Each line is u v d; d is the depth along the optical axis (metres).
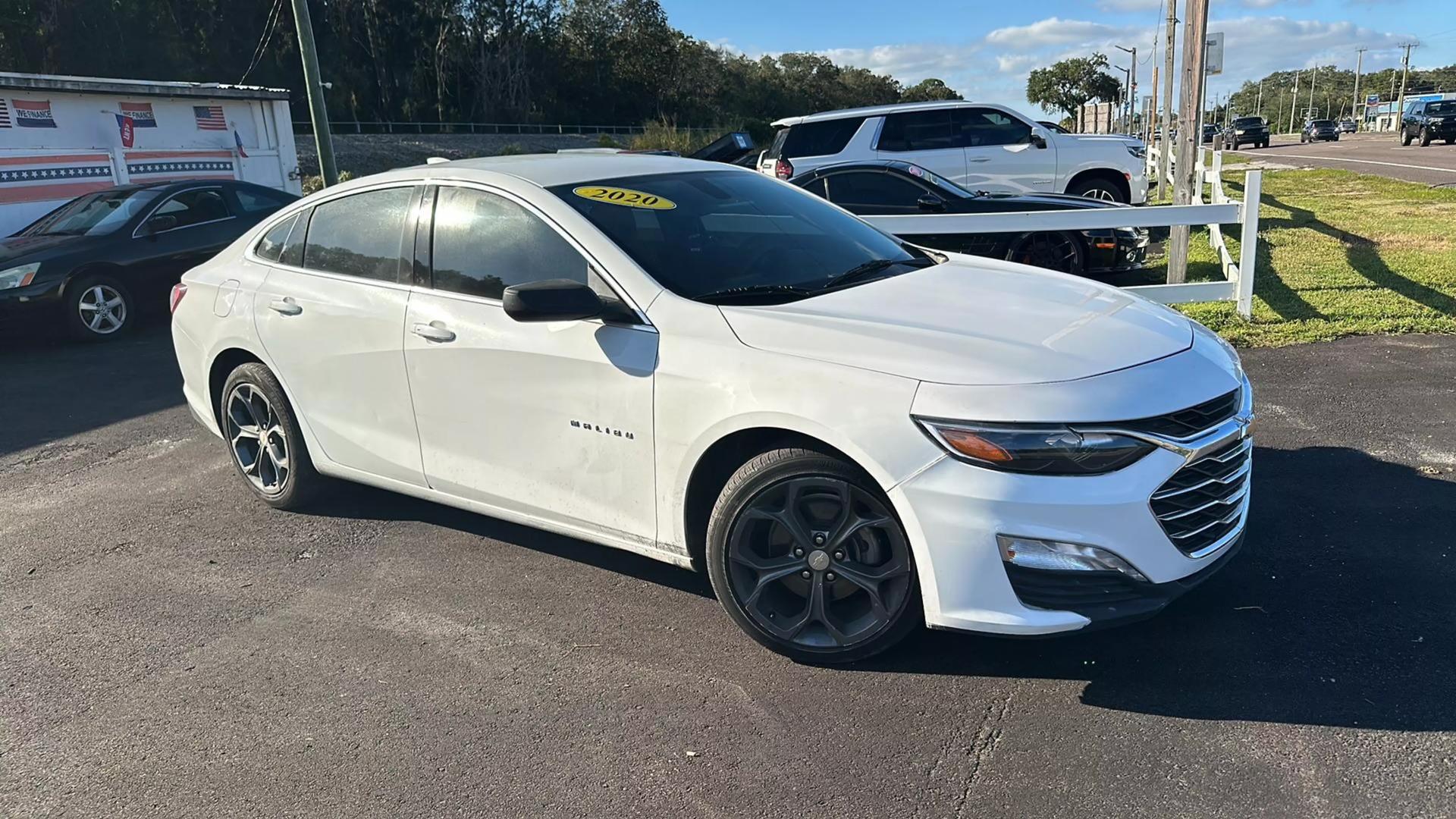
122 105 13.77
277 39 70.25
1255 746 2.59
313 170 39.47
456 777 2.65
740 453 3.17
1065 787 2.48
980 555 2.69
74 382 7.57
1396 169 22.70
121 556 4.25
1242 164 28.16
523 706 2.97
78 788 2.68
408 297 3.82
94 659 3.37
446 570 3.95
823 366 2.87
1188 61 9.26
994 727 2.74
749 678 3.06
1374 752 2.54
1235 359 3.23
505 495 3.68
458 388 3.67
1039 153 12.04
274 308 4.27
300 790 2.63
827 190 9.77
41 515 4.80
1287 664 2.95
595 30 91.69
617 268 3.32
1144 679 2.93
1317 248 10.23
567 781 2.62
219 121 15.25
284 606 3.71
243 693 3.11
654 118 90.69
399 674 3.18
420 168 4.03
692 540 3.24
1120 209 7.39
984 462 2.65
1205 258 9.95
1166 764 2.54
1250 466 3.20
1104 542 2.65
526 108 86.31
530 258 3.53
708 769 2.63
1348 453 4.64
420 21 78.69
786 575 3.06
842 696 2.94
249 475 4.73
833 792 2.52
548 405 3.42
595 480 3.38
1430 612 3.19
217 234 9.84
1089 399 2.66
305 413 4.30
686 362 3.08
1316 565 3.56
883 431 2.75
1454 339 6.62
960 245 9.14
